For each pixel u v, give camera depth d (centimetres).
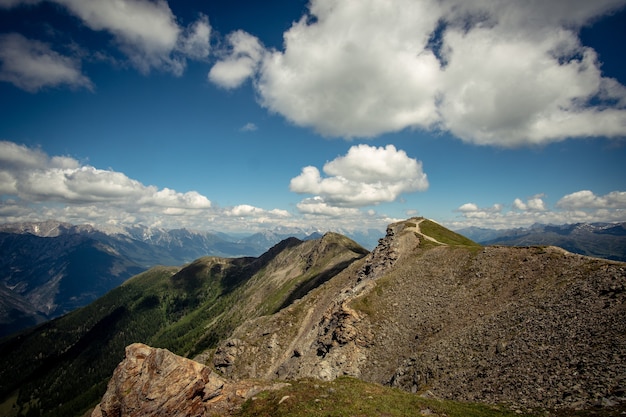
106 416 3678
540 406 3275
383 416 2972
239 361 10669
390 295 8556
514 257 7631
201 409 3672
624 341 3681
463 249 9331
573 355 3919
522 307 5603
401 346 6806
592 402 3019
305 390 3606
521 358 4347
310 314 11525
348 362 7088
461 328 6050
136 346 4088
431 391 4638
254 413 3316
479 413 3142
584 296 4962
